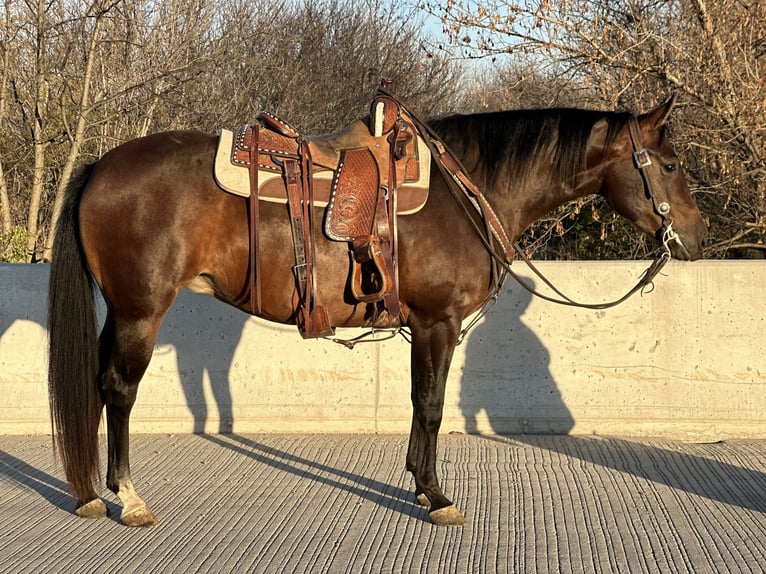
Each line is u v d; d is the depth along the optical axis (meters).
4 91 11.19
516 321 5.90
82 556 3.62
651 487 4.62
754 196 9.23
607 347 5.87
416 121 4.11
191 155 3.93
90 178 3.97
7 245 10.73
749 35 8.77
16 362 5.95
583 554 3.62
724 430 5.80
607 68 9.09
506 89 9.01
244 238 3.88
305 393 5.95
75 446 4.00
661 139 4.16
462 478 4.81
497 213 4.17
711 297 5.80
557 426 5.90
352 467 5.08
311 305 3.91
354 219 3.84
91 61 10.89
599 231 10.46
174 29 12.29
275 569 3.46
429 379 4.01
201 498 4.47
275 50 14.88
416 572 3.42
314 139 4.05
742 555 3.61
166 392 5.98
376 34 17.61
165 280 3.85
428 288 3.94
